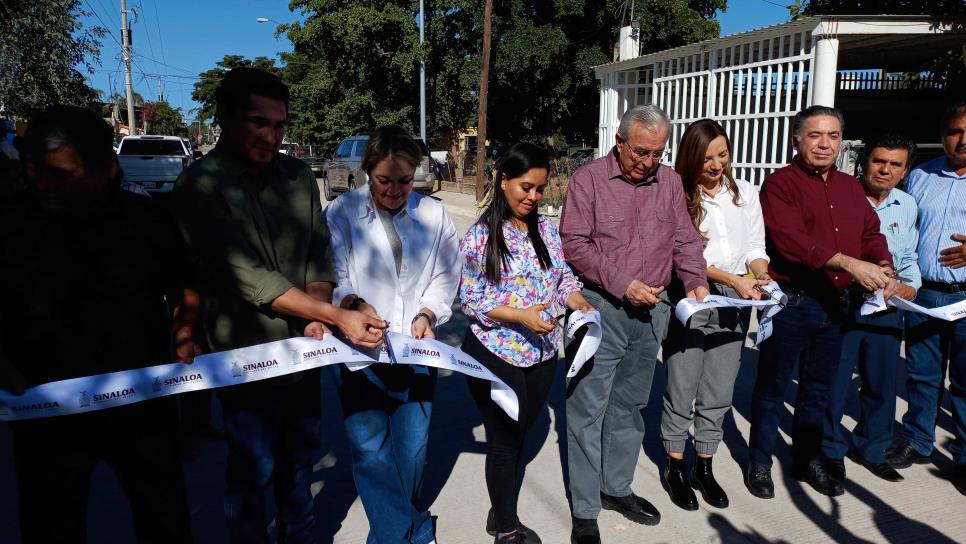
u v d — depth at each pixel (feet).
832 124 10.68
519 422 9.23
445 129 96.17
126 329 7.07
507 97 90.53
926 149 32.07
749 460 11.73
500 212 8.87
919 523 10.55
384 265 8.64
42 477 6.92
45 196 6.48
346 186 60.49
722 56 33.78
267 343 7.60
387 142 8.12
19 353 6.73
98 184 6.64
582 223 9.75
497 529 9.59
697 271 9.93
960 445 11.77
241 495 7.95
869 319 11.75
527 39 77.30
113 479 11.65
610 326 9.75
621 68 44.34
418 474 9.05
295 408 8.51
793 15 35.81
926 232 12.09
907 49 34.65
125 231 6.95
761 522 10.58
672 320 10.79
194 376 7.22
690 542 10.02
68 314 6.77
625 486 10.70
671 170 10.17
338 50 87.30
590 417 9.79
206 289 7.66
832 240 11.03
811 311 11.00
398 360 7.92
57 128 6.32
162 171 49.98
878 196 12.14
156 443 7.40
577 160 64.54
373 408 8.61
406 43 80.79
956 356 11.65
